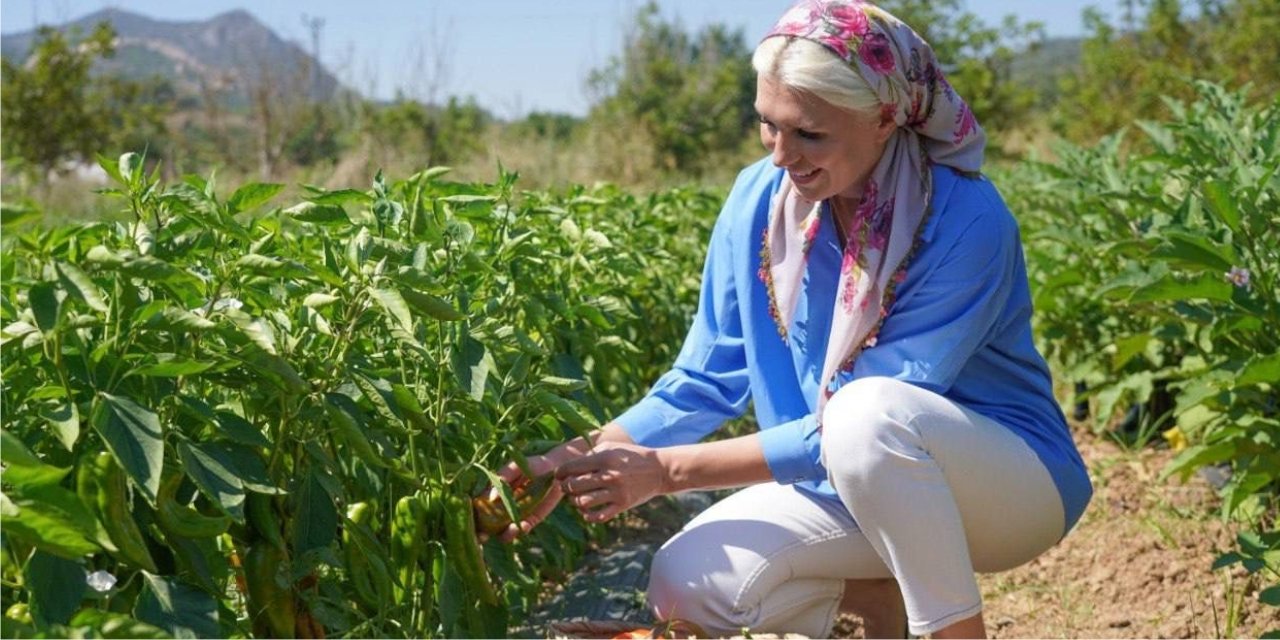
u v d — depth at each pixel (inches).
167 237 93.0
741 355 121.3
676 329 205.2
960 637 102.9
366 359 101.1
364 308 93.0
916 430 101.3
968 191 106.5
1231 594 140.6
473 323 110.1
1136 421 225.6
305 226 125.6
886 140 106.2
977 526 107.9
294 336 94.7
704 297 122.7
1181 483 171.3
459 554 103.7
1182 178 179.6
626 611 142.0
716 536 112.5
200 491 89.0
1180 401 166.2
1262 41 697.6
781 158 104.6
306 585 96.5
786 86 101.7
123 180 91.2
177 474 82.2
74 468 79.5
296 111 1035.3
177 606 80.3
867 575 115.3
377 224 110.3
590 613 141.9
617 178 846.5
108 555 83.1
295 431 94.3
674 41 1121.4
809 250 112.3
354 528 96.2
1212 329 152.9
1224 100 192.9
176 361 78.2
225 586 92.3
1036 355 112.9
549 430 130.8
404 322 88.4
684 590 111.3
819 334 113.3
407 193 124.5
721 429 222.4
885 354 106.3
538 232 147.9
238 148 1024.9
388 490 105.9
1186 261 150.3
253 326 81.9
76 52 835.4
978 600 103.2
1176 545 166.9
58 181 579.5
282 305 100.0
